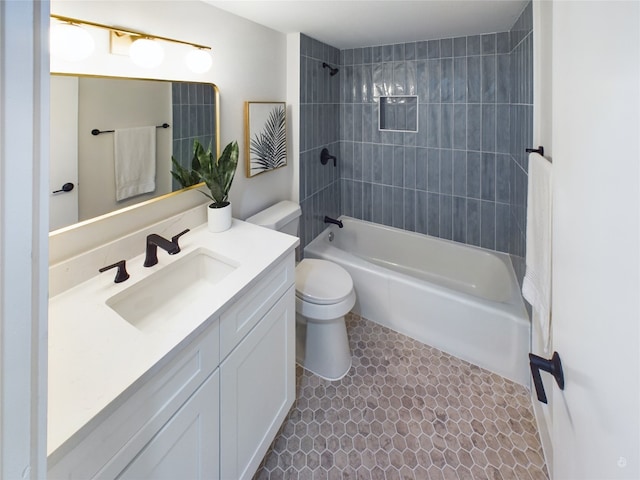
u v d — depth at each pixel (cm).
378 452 149
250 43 194
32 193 36
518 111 208
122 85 124
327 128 283
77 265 113
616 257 44
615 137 45
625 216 42
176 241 138
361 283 242
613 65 45
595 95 52
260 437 133
